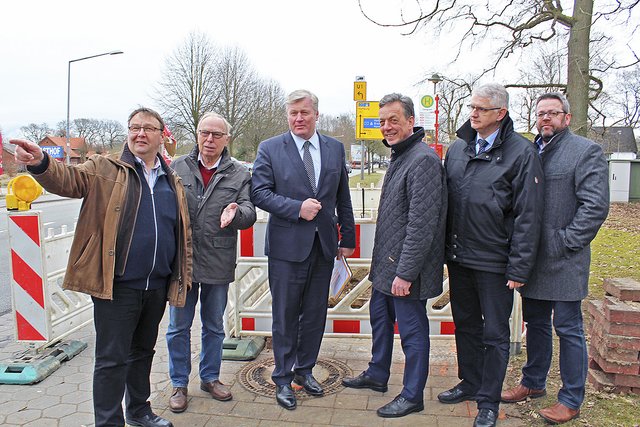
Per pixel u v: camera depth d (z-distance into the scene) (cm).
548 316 336
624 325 336
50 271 438
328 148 352
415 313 333
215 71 3394
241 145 3572
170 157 615
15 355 422
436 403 347
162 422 313
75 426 319
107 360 277
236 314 447
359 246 437
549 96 316
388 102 327
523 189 293
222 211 341
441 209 321
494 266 307
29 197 409
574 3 726
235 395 362
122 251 271
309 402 351
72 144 4916
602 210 294
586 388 349
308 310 360
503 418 324
